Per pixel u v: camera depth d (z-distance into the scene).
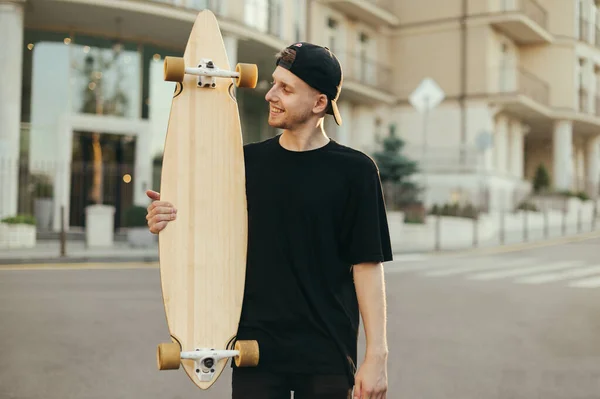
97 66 19.52
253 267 2.25
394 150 23.09
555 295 10.34
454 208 23.42
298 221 2.23
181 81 2.22
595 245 20.88
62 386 5.03
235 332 2.18
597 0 37.91
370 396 2.18
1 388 4.95
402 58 31.03
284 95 2.21
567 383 5.39
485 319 8.13
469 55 29.89
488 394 5.05
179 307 2.15
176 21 18.94
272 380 2.20
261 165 2.29
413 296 9.85
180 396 4.87
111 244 16.33
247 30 20.45
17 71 17.17
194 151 2.22
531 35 32.22
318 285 2.23
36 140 18.73
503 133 31.75
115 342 6.45
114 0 17.73
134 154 19.91
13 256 13.34
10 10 17.00
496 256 17.23
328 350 2.19
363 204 2.23
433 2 30.44
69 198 18.86
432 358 6.11
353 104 28.66
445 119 30.19
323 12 26.02
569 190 33.41
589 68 36.16
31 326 7.09
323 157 2.26
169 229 2.17
